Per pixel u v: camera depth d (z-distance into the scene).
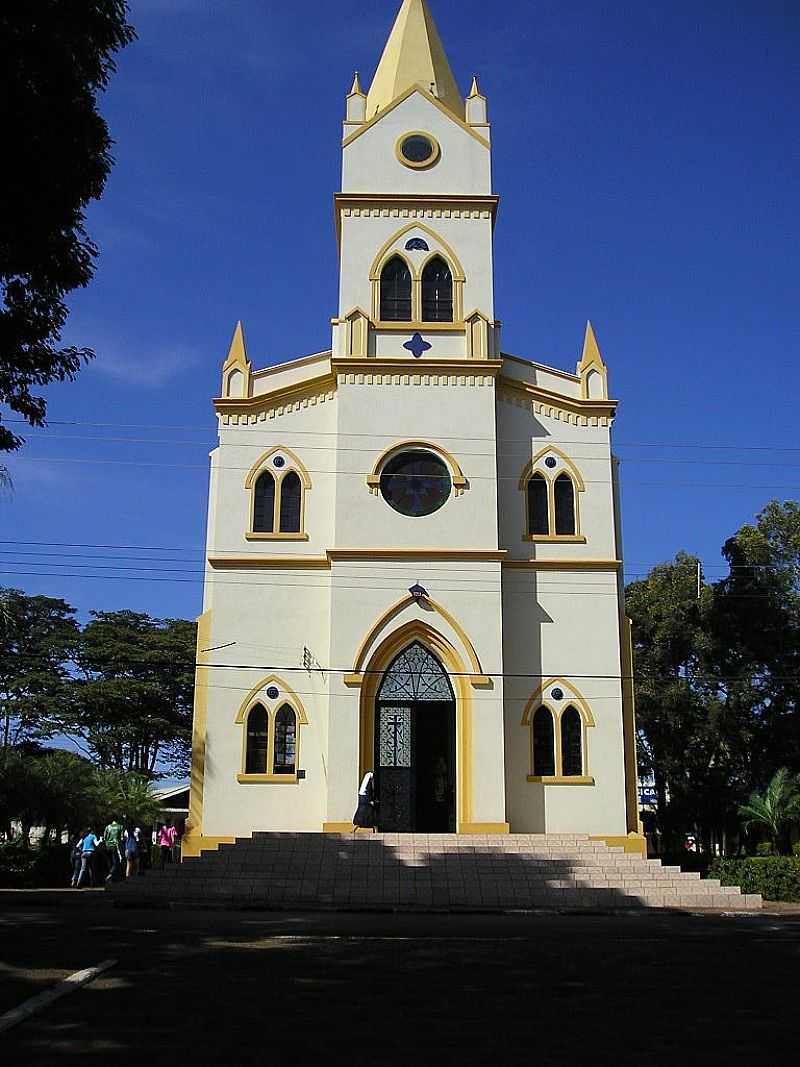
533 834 31.42
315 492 34.12
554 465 34.81
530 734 32.53
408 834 29.62
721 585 48.94
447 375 34.41
